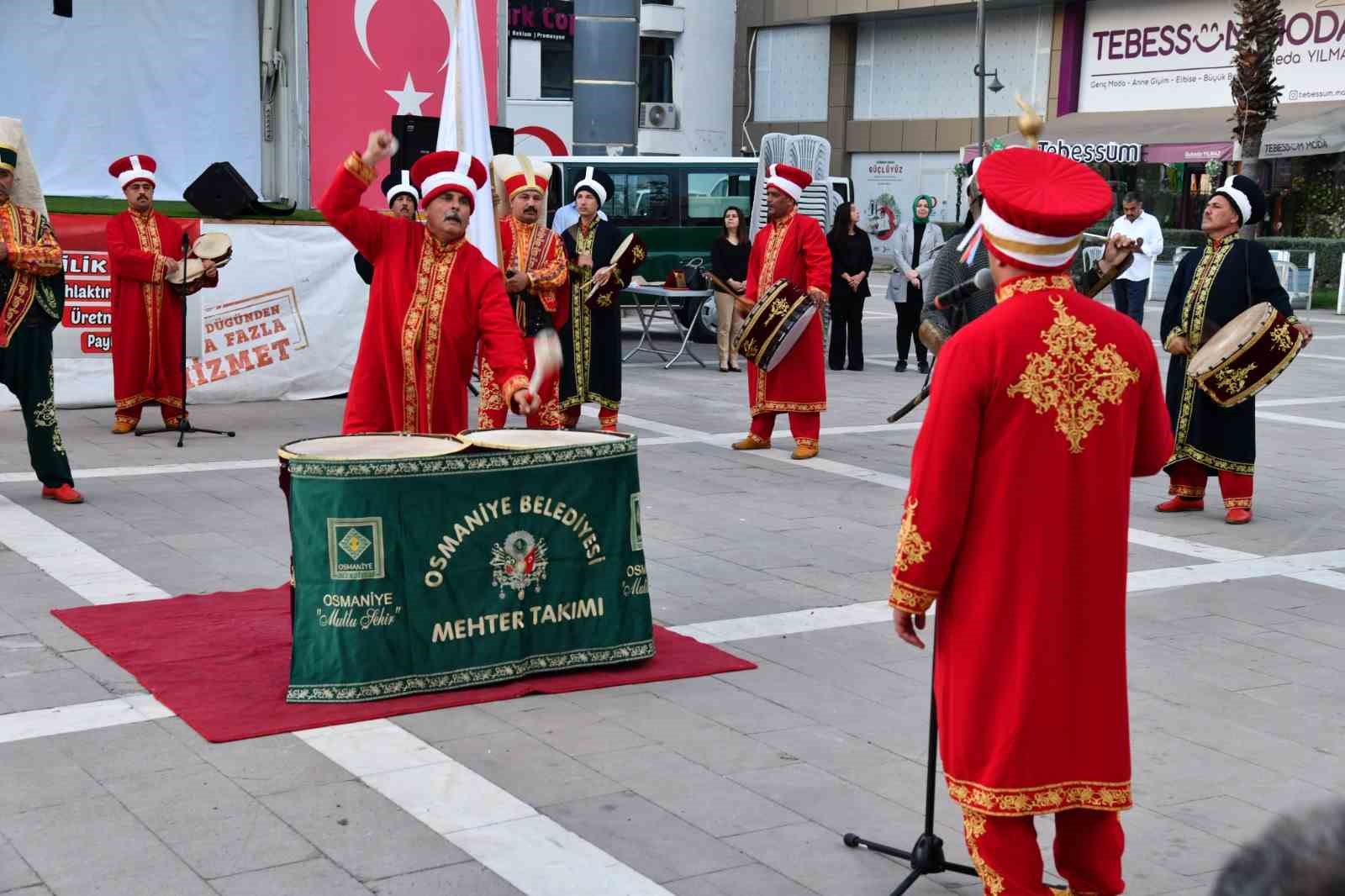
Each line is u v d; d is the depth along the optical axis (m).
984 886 3.27
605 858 3.81
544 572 5.21
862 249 15.39
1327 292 27.56
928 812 3.66
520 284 8.49
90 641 5.52
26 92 12.12
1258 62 27.59
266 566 6.78
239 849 3.81
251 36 12.97
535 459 5.12
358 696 4.89
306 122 13.11
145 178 10.24
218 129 12.98
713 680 5.33
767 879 3.71
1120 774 3.18
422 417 5.71
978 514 3.16
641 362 16.28
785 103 43.28
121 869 3.68
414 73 13.45
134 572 6.62
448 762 4.45
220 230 11.86
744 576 6.87
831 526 7.99
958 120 39.44
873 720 4.94
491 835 3.94
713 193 19.44
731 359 15.41
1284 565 7.35
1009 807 3.11
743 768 4.48
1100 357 3.17
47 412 7.90
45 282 7.77
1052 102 37.25
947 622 3.26
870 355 17.52
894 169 41.12
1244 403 8.13
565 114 25.69
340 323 12.49
